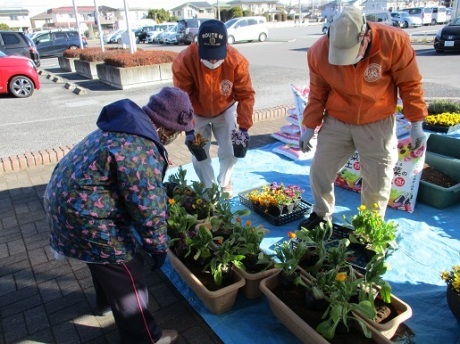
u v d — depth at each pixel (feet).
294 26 156.66
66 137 20.65
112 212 5.73
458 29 46.39
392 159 9.32
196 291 8.01
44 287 8.97
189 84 10.67
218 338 7.46
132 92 33.12
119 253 5.93
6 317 8.08
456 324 7.55
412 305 8.06
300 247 7.68
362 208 8.89
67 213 5.61
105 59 37.58
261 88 32.22
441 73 35.17
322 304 6.93
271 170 15.51
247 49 66.28
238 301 8.34
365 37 7.62
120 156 5.31
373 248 8.59
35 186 14.46
